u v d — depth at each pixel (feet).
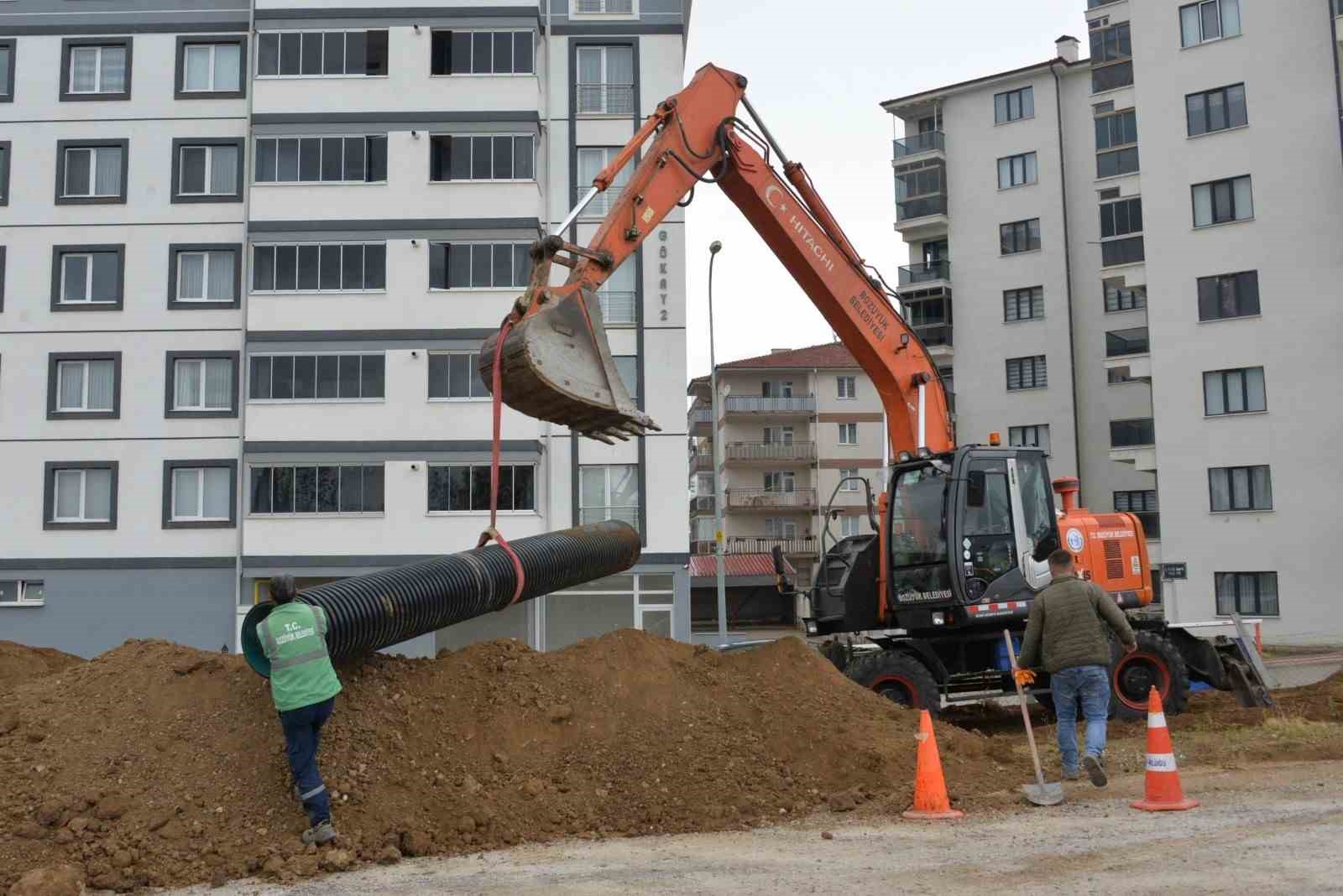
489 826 25.34
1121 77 139.64
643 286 103.30
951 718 48.78
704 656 33.81
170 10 106.32
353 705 27.40
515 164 102.83
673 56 106.63
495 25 104.22
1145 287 117.60
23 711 27.76
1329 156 102.37
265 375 100.99
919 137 158.81
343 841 23.93
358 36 104.06
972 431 152.05
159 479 101.60
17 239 104.37
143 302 103.45
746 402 195.11
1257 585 103.45
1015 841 23.97
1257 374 104.94
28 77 106.01
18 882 21.62
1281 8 105.60
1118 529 48.14
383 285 101.65
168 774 25.40
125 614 100.12
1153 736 27.50
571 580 32.35
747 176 38.99
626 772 27.78
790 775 28.94
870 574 45.19
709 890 20.67
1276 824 25.00
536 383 27.99
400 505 99.71
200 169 105.29
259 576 99.66
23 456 102.12
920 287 155.53
